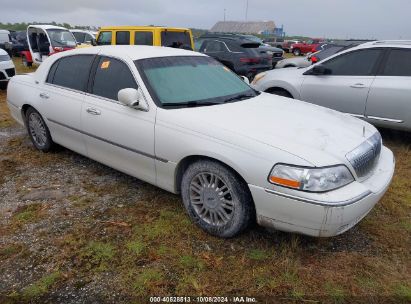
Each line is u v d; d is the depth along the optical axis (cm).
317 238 311
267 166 267
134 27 1028
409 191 404
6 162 475
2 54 966
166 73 371
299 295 251
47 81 466
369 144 305
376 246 304
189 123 312
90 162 472
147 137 337
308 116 338
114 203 368
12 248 298
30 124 507
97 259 285
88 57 419
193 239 310
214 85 388
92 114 388
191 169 314
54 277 266
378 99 543
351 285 260
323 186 256
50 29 1404
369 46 562
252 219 295
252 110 341
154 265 279
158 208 358
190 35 1072
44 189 398
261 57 1088
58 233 318
